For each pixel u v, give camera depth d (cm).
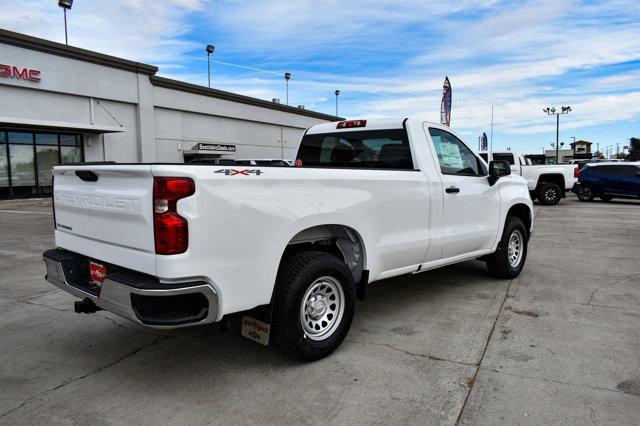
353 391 326
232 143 3177
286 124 3650
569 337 417
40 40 1973
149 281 299
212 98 2938
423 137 495
